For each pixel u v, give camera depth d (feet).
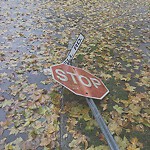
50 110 10.75
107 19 22.12
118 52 15.87
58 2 27.61
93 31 19.38
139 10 24.80
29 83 12.80
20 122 10.21
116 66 14.15
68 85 10.81
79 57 15.14
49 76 13.38
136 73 13.44
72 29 19.85
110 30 19.53
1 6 25.73
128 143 8.94
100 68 13.93
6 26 20.43
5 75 13.57
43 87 12.44
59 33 19.10
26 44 17.26
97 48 16.39
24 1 27.73
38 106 11.06
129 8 25.49
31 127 9.93
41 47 16.76
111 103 11.00
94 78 11.98
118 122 9.91
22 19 22.02
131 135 9.30
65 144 9.00
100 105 10.80
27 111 10.80
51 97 11.57
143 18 22.38
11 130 9.84
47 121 10.16
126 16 22.91
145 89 12.05
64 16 22.97
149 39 17.90
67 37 18.37
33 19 22.07
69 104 10.94
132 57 15.21
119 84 12.41
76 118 10.18
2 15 22.97
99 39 17.84
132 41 17.54
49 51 16.19
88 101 10.51
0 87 12.56
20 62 14.90
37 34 18.94
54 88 12.24
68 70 11.75
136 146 8.82
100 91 11.21
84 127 9.72
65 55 15.65
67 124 9.91
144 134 9.36
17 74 13.66
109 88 12.02
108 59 14.93
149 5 26.53
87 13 23.85
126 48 16.42
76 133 9.44
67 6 26.08
